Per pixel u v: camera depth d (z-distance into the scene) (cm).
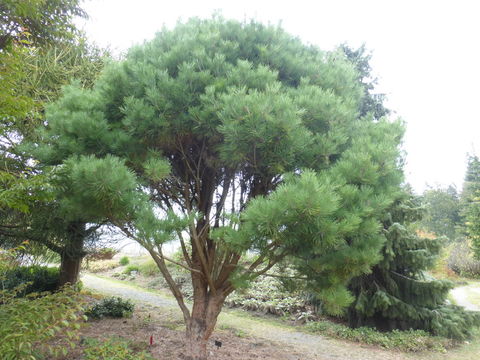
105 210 353
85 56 850
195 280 480
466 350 722
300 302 978
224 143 377
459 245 2195
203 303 475
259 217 292
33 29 616
